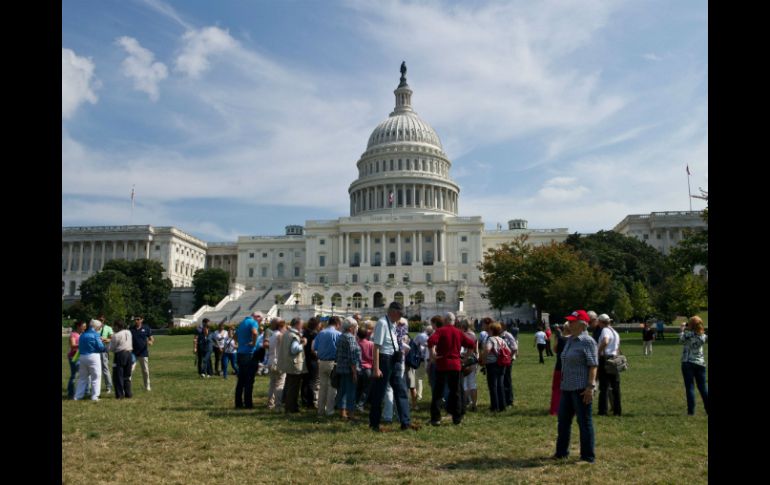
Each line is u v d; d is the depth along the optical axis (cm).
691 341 1711
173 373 3181
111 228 15850
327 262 14700
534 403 1992
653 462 1148
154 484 999
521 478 1033
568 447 1202
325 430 1488
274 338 1906
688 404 1716
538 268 7912
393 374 1521
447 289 12206
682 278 6925
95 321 2091
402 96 17575
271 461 1162
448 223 14412
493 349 1809
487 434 1435
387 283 12369
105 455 1205
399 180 15450
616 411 1720
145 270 12144
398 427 1538
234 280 17888
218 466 1119
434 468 1107
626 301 8475
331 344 1750
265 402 2034
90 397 2134
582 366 1163
